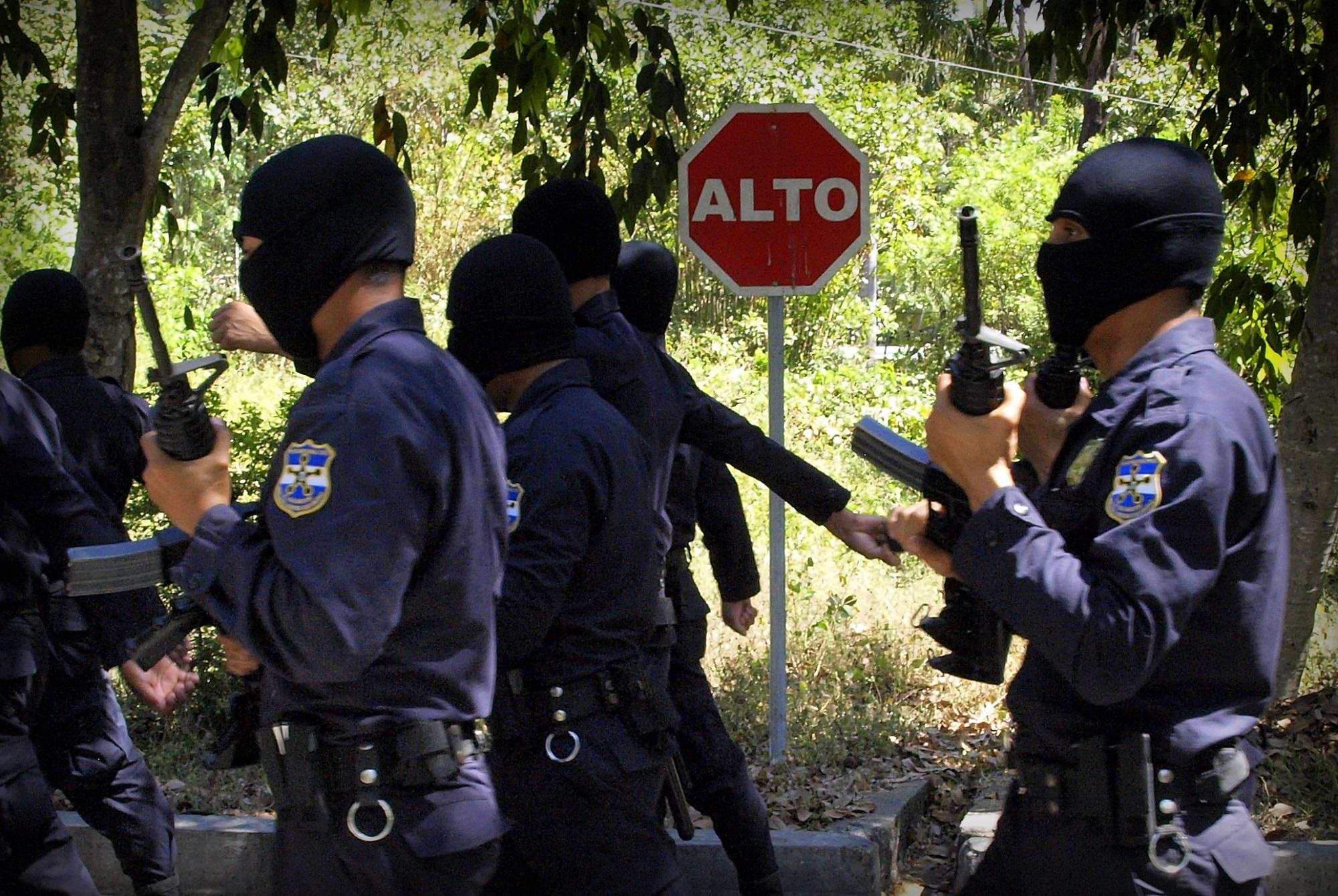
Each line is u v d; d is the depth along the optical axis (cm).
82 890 337
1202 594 215
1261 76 578
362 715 243
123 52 521
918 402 1131
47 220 1198
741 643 660
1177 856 228
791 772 515
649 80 583
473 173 1498
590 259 381
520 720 304
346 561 226
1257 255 631
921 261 1344
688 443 404
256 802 498
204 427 241
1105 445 230
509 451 307
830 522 399
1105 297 236
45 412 361
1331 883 417
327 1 614
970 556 225
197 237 1411
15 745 327
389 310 248
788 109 512
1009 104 1869
